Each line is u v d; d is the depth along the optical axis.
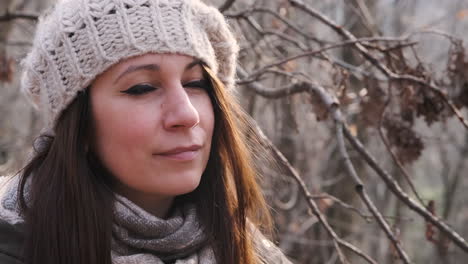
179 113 1.59
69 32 1.62
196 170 1.67
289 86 2.85
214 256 1.88
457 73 2.83
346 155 2.46
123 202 1.69
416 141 2.85
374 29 4.04
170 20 1.62
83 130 1.66
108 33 1.59
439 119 2.85
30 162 1.76
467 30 7.50
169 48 1.59
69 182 1.64
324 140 5.16
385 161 6.91
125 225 1.69
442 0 7.76
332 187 5.82
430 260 9.42
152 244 1.71
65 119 1.67
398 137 2.86
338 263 5.66
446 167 9.59
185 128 1.62
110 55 1.58
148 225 1.70
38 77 1.71
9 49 4.29
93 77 1.61
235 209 1.95
